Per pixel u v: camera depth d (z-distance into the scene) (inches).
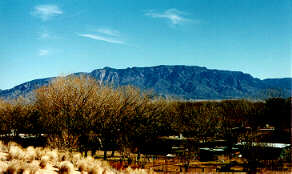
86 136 2003.0
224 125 3376.0
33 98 2475.4
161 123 3147.1
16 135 2733.8
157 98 3070.9
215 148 2743.6
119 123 2347.4
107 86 2342.5
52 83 2001.7
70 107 1929.1
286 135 2842.0
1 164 445.4
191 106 4286.4
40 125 2336.4
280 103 3656.5
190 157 2214.6
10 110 2785.4
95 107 2092.8
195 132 3248.0
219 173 1646.2
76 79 2038.6
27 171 436.5
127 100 2519.7
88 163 634.2
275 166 1801.2
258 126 3732.8
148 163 2106.3
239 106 4355.3
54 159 588.4
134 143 2637.8
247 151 1793.8
